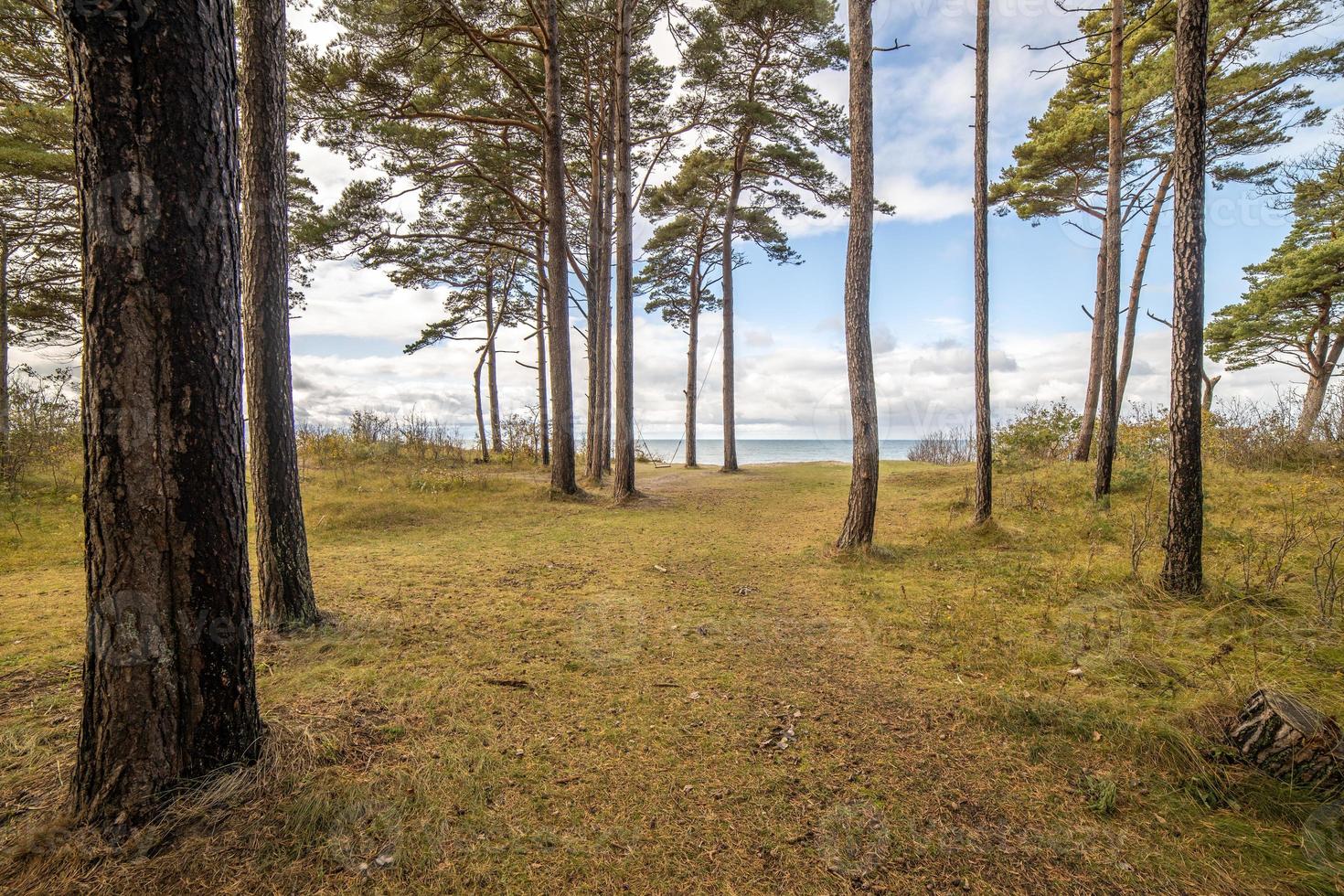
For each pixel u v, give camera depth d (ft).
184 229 6.49
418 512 31.27
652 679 11.51
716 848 6.82
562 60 47.29
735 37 50.01
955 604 16.30
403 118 37.37
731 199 62.80
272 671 11.24
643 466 76.23
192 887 5.91
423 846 6.66
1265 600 14.44
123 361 6.31
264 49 13.10
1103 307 43.34
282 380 13.46
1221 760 8.24
